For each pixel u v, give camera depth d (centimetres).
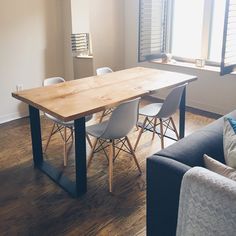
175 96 288
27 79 418
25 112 426
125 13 492
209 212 133
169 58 470
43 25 416
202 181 134
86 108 227
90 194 254
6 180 274
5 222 223
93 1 447
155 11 467
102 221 223
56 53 442
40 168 291
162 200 161
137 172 286
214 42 435
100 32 470
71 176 280
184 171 148
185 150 169
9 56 394
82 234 211
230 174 148
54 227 217
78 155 243
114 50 499
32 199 248
